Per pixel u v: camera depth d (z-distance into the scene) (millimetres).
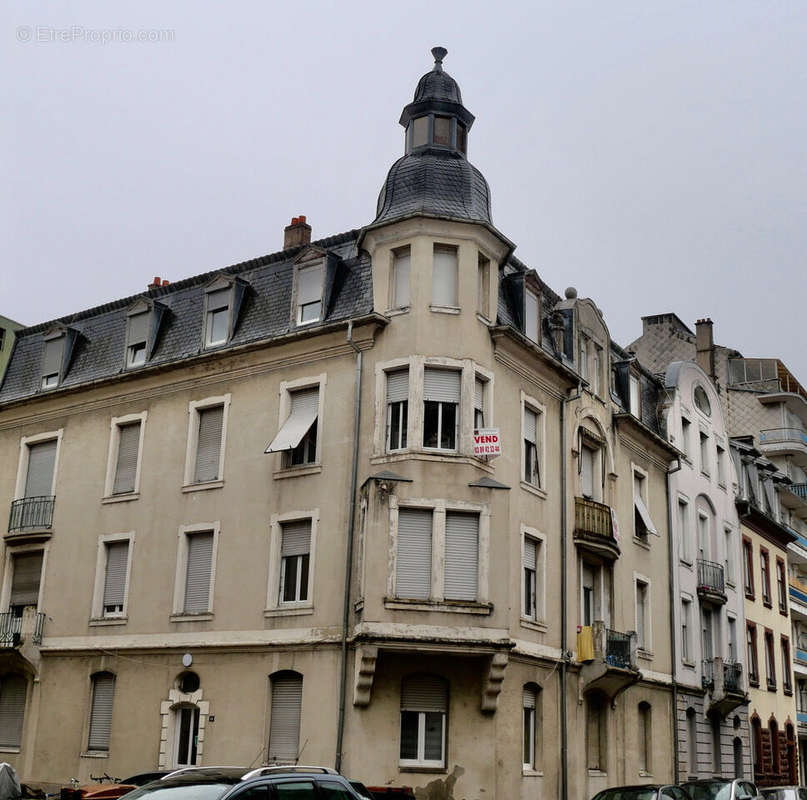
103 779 26500
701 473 40250
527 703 26125
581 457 30984
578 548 29578
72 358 32938
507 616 23906
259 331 28188
